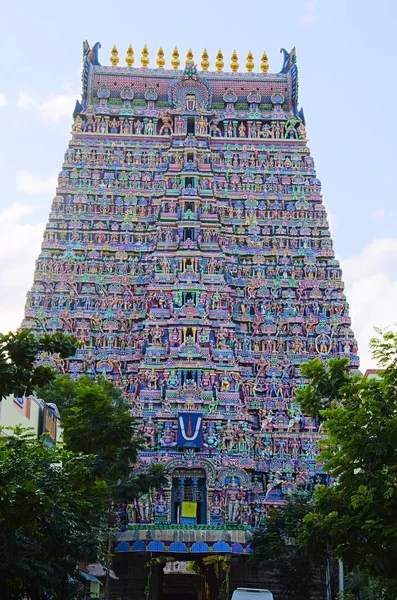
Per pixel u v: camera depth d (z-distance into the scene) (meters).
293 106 108.19
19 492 24.59
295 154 104.75
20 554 31.47
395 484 33.34
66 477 34.31
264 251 99.00
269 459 88.75
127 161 103.06
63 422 52.72
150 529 78.56
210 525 79.62
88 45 108.69
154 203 100.69
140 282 96.31
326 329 95.12
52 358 91.19
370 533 32.28
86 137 104.06
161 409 88.19
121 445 53.28
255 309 96.25
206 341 91.62
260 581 80.94
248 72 110.00
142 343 92.56
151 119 105.56
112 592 80.06
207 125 105.12
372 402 34.38
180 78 107.12
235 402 89.38
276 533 74.69
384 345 36.09
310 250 99.38
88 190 100.88
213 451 86.56
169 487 84.00
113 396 81.69
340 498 35.16
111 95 106.94
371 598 46.34
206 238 98.00
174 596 97.75
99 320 94.19
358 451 33.69
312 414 38.81
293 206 101.75
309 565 72.62
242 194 101.88
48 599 34.38
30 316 93.62
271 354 93.81
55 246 97.50
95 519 44.78
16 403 48.00
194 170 101.19
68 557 38.34
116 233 98.94
